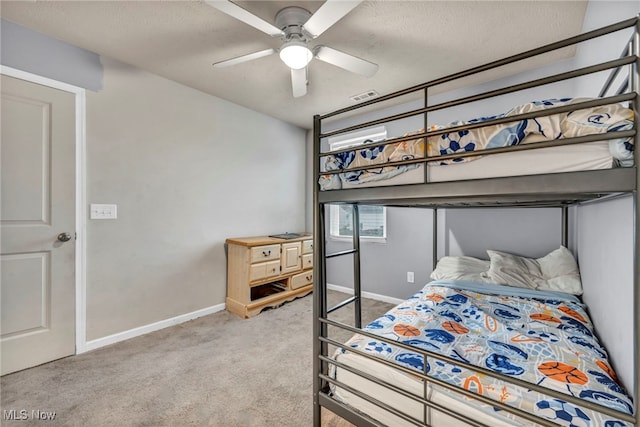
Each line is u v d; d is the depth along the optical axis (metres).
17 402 1.59
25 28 1.93
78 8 1.76
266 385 1.76
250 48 2.20
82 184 2.18
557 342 1.35
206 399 1.63
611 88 1.41
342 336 2.46
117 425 1.43
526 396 0.95
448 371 1.10
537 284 2.21
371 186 1.23
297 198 4.11
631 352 1.02
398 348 1.27
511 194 0.89
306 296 3.61
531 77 2.54
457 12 1.80
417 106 3.22
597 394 0.96
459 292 2.15
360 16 1.84
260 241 3.03
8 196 1.88
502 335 1.42
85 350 2.17
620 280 1.18
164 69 2.52
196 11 1.79
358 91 2.97
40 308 1.99
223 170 3.18
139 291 2.49
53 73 2.05
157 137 2.62
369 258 3.59
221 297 3.13
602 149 0.77
